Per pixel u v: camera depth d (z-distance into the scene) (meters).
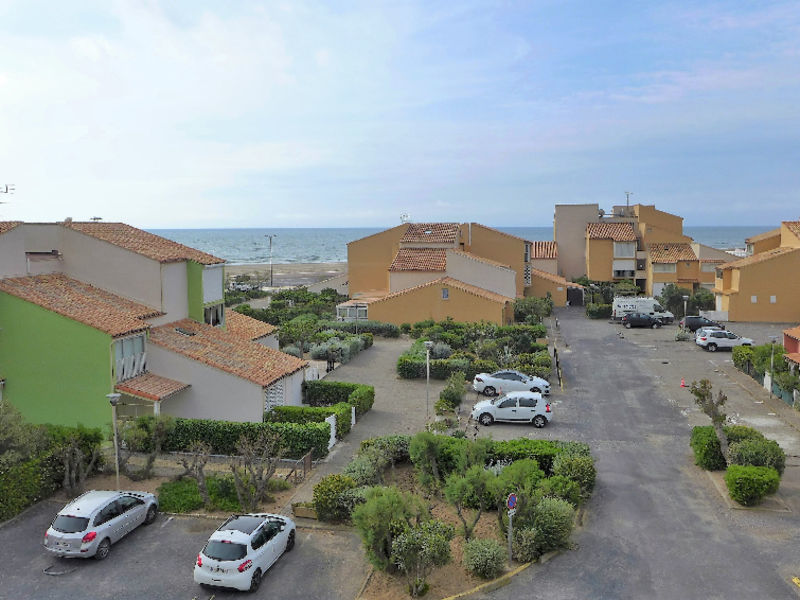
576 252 86.38
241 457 23.75
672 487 21.22
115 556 16.84
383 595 14.96
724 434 22.36
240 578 14.80
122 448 23.41
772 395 33.12
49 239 29.23
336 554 16.94
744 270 57.81
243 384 25.94
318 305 62.97
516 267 67.00
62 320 24.52
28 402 24.95
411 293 53.06
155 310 28.88
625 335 53.34
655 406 31.41
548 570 16.00
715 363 41.59
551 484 19.23
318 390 30.73
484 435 26.69
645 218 87.44
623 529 18.19
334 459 23.73
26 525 18.55
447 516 18.88
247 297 84.62
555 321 60.81
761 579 15.46
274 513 19.19
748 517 18.92
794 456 23.81
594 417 29.61
